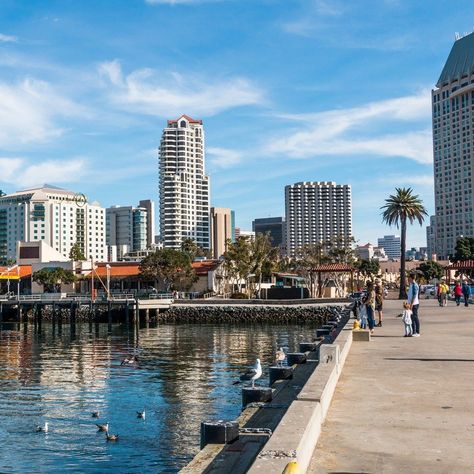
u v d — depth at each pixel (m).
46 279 115.62
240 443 8.40
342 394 11.73
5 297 102.56
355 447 8.08
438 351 18.72
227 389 31.62
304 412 8.30
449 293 75.94
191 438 22.55
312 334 67.50
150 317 91.62
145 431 23.55
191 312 90.00
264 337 64.06
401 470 7.11
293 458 6.36
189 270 109.81
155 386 32.97
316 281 139.38
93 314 94.50
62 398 30.03
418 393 11.79
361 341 22.09
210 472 7.28
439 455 7.70
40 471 19.06
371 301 26.69
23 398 30.11
